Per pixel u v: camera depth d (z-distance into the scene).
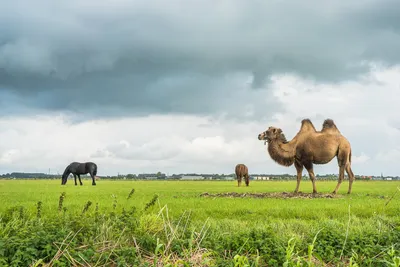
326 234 7.71
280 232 8.23
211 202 15.16
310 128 20.66
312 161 20.36
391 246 7.00
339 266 6.78
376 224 9.23
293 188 31.20
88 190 25.08
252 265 6.26
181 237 7.64
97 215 8.35
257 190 27.19
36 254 6.30
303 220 10.48
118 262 6.32
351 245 7.34
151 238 7.25
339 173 20.84
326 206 13.44
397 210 12.51
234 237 7.39
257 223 9.88
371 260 6.78
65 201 15.40
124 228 7.56
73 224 7.64
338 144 20.42
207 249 7.05
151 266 6.45
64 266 6.21
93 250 6.70
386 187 32.62
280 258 6.57
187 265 6.20
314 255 6.87
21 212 8.54
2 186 32.31
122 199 16.53
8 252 6.35
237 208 12.84
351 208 12.81
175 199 16.83
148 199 16.70
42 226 7.46
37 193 21.00
